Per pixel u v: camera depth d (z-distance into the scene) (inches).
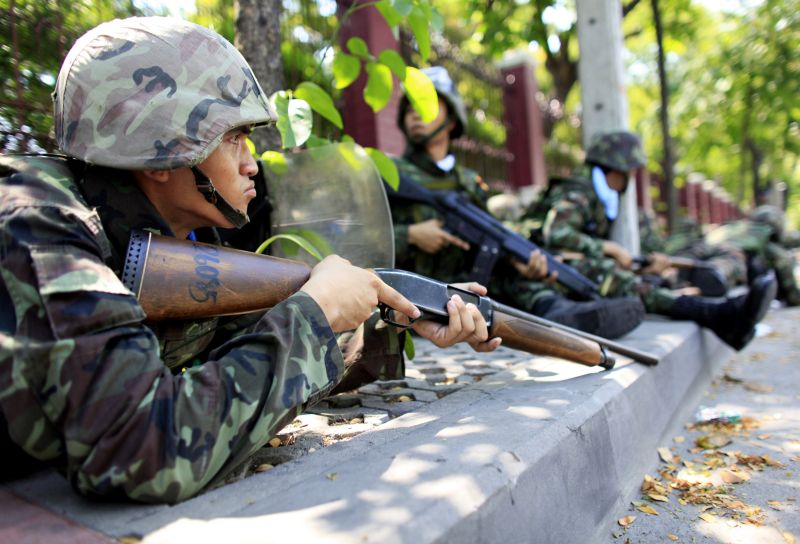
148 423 36.7
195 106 43.0
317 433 58.7
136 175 46.1
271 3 97.8
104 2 95.7
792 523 59.4
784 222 282.2
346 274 49.0
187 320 50.3
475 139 292.5
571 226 149.2
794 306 255.6
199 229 59.7
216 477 40.4
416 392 76.1
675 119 451.5
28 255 36.7
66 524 36.5
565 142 423.8
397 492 38.4
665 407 90.1
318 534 33.3
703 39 368.2
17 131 84.6
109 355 36.8
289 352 42.8
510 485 42.1
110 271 39.5
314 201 69.0
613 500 60.4
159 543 33.6
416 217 135.5
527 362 92.6
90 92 42.4
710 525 59.3
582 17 175.6
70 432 35.9
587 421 58.7
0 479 44.4
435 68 142.8
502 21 257.9
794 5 314.3
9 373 35.9
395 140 190.2
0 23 84.1
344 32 169.9
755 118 374.0
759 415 98.0
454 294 64.1
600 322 106.5
